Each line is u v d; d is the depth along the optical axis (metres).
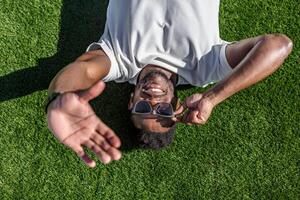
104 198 2.87
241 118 2.91
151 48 2.45
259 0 2.94
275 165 2.90
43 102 2.88
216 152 2.90
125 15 2.46
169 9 2.42
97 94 1.62
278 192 2.89
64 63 2.91
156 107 2.38
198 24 2.43
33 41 2.91
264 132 2.91
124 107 2.89
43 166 2.88
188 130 2.90
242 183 2.89
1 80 2.88
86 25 2.93
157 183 2.88
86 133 1.71
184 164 2.89
